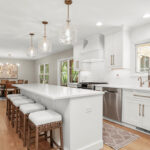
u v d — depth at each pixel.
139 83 3.40
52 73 7.64
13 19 2.87
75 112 1.85
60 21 3.00
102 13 2.62
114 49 3.64
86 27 3.40
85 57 4.42
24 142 2.14
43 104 2.62
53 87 2.90
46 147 2.13
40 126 1.66
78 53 4.84
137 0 2.15
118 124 3.13
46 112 1.92
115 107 3.20
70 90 2.32
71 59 6.20
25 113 2.12
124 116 3.02
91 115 2.02
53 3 2.24
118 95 3.13
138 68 3.54
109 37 3.78
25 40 4.58
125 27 3.40
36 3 2.24
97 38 3.96
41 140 2.32
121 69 3.82
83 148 1.92
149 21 3.03
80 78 5.36
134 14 2.66
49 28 3.43
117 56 3.57
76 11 2.54
